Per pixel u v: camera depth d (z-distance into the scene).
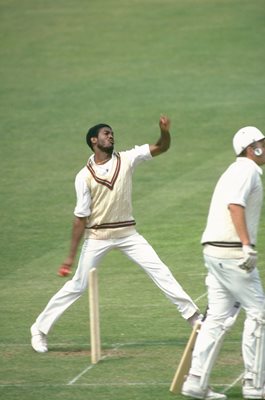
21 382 33.03
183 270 49.69
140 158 37.12
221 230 30.42
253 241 30.73
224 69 105.38
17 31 122.88
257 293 30.36
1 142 83.06
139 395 31.20
